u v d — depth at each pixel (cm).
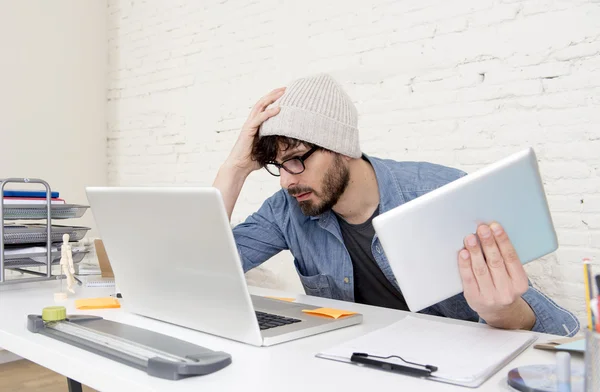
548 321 102
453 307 131
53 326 94
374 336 89
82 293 136
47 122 313
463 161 205
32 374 243
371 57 229
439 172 144
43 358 84
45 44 311
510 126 195
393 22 222
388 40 224
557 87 185
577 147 182
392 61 223
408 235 79
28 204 145
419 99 216
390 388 66
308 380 69
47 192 146
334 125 127
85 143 332
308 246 150
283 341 88
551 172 187
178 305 95
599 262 178
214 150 291
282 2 259
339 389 65
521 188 78
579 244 182
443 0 208
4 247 142
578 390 60
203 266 85
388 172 142
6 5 293
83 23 329
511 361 77
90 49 334
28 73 303
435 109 212
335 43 240
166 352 76
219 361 72
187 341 87
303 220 150
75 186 327
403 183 141
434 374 69
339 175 132
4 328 96
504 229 80
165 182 317
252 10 272
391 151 225
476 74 202
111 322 97
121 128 342
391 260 81
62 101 320
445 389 66
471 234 81
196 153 300
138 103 331
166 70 315
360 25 232
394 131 223
